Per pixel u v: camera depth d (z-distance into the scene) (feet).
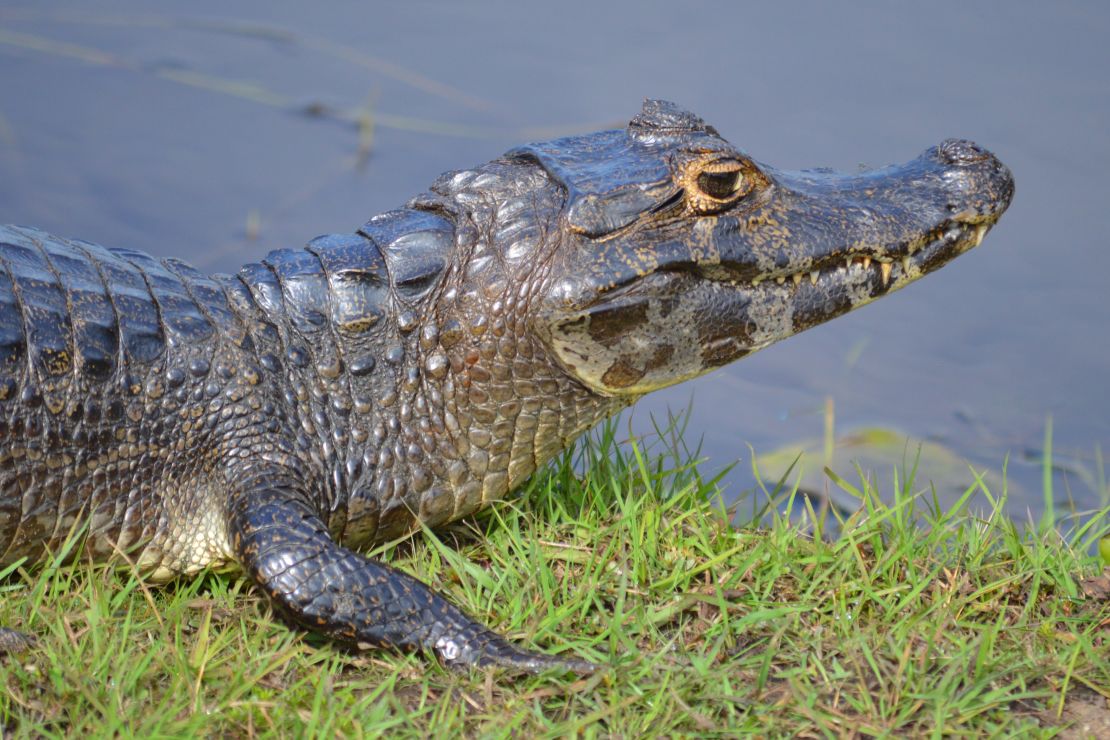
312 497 32.58
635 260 32.76
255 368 32.94
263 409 32.81
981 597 32.55
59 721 26.40
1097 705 28.37
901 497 35.81
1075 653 28.58
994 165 36.40
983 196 35.83
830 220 34.63
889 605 31.48
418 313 33.71
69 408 31.40
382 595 29.73
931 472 51.96
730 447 54.75
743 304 34.17
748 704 27.48
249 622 30.78
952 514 35.40
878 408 57.72
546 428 34.71
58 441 31.32
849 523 34.17
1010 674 29.07
